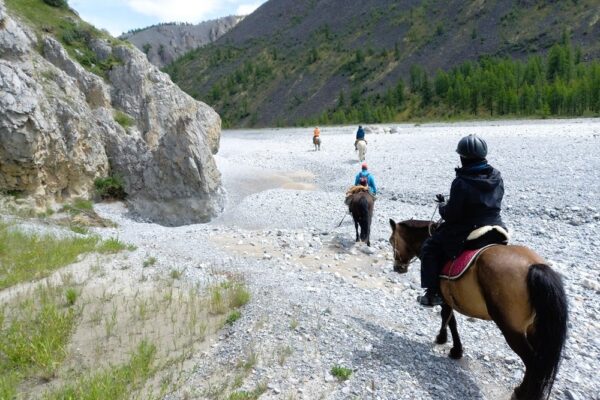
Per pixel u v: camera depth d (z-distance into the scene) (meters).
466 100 93.12
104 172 22.09
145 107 27.66
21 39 19.84
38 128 17.55
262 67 194.38
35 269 10.25
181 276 10.15
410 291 9.78
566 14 126.12
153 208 20.75
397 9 193.50
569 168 20.34
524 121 60.91
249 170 30.36
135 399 5.42
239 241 14.49
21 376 5.88
